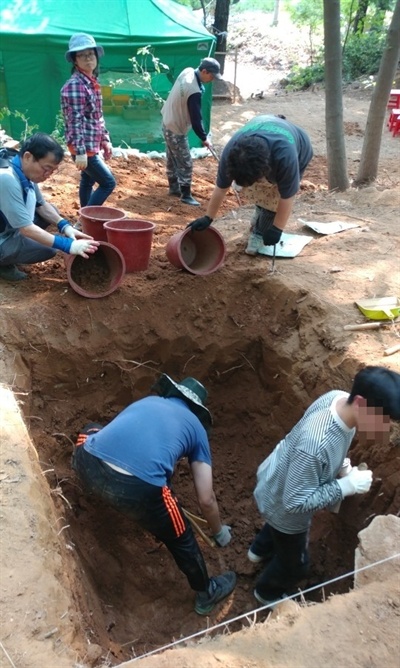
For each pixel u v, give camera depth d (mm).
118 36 8922
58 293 4254
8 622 2102
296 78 17234
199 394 3465
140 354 4430
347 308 4121
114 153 8820
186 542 3172
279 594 3480
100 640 2555
